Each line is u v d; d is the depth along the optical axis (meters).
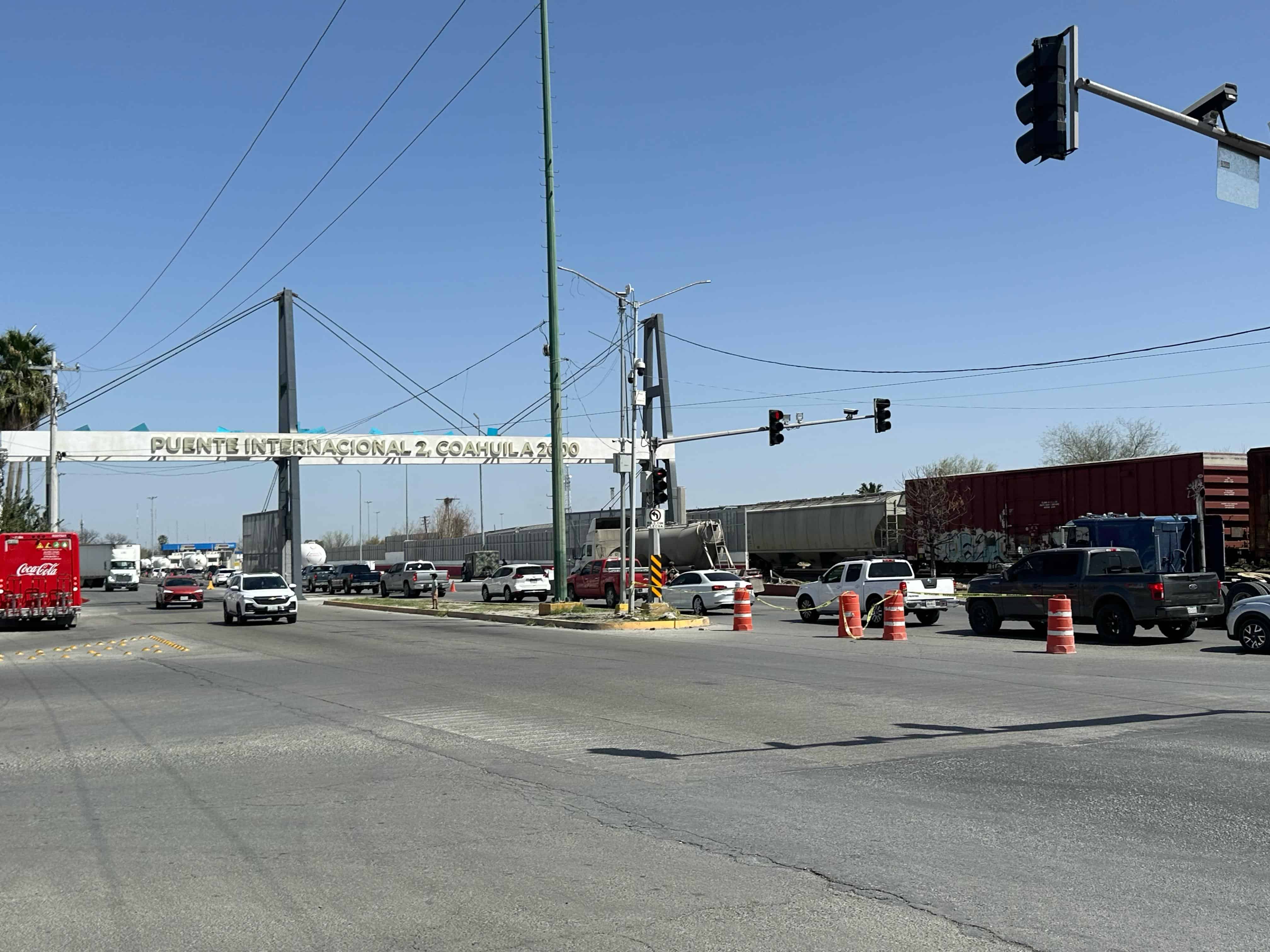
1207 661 18.66
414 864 6.66
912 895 5.86
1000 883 6.07
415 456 56.06
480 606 43.50
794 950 5.05
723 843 7.04
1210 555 29.20
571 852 6.89
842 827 7.41
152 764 10.38
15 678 19.53
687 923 5.45
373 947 5.21
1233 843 6.86
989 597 25.44
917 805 8.05
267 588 37.28
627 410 33.03
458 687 16.56
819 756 10.17
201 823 7.87
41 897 6.09
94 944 5.31
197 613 46.88
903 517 43.84
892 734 11.34
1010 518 38.41
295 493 55.34
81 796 8.88
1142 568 25.61
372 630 32.25
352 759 10.46
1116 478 34.50
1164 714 12.42
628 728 12.09
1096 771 9.20
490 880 6.29
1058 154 11.88
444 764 10.07
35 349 58.81
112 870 6.64
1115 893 5.86
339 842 7.22
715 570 43.28
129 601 63.56
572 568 59.75
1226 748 10.20
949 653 21.05
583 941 5.22
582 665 19.78
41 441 49.88
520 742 11.28
